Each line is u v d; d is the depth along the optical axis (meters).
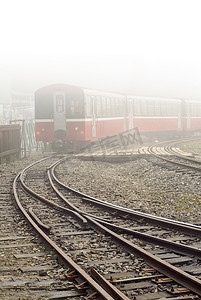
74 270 5.80
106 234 7.94
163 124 35.34
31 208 10.37
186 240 7.59
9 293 5.21
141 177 16.52
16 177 15.64
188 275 5.24
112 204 10.94
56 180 14.78
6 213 10.12
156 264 5.96
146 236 7.52
